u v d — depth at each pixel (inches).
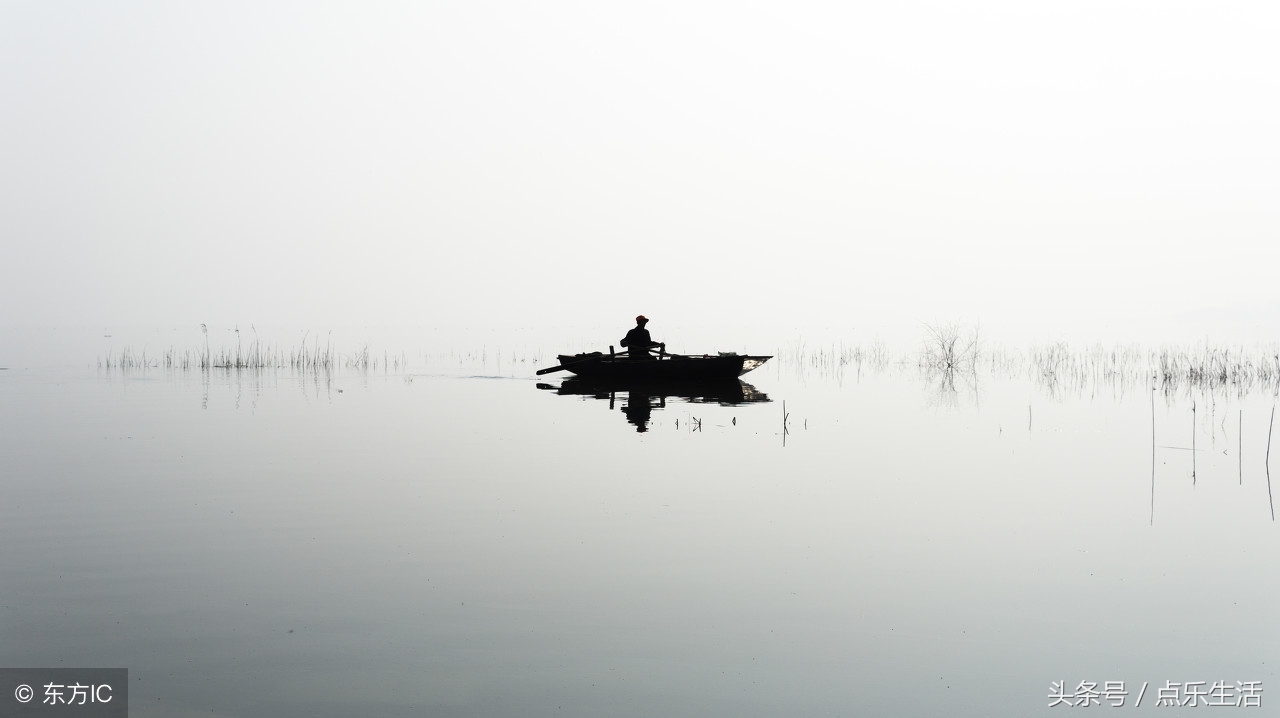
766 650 261.7
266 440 616.4
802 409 815.7
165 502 427.2
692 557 343.9
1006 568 332.8
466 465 524.1
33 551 346.6
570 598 299.7
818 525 390.0
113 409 791.7
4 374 1197.7
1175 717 223.9
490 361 1518.2
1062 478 489.4
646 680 242.2
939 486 468.4
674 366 1053.2
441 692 234.5
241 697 231.0
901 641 268.4
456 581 315.6
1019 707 230.5
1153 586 313.7
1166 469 516.1
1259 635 273.7
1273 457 554.3
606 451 573.9
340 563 334.6
